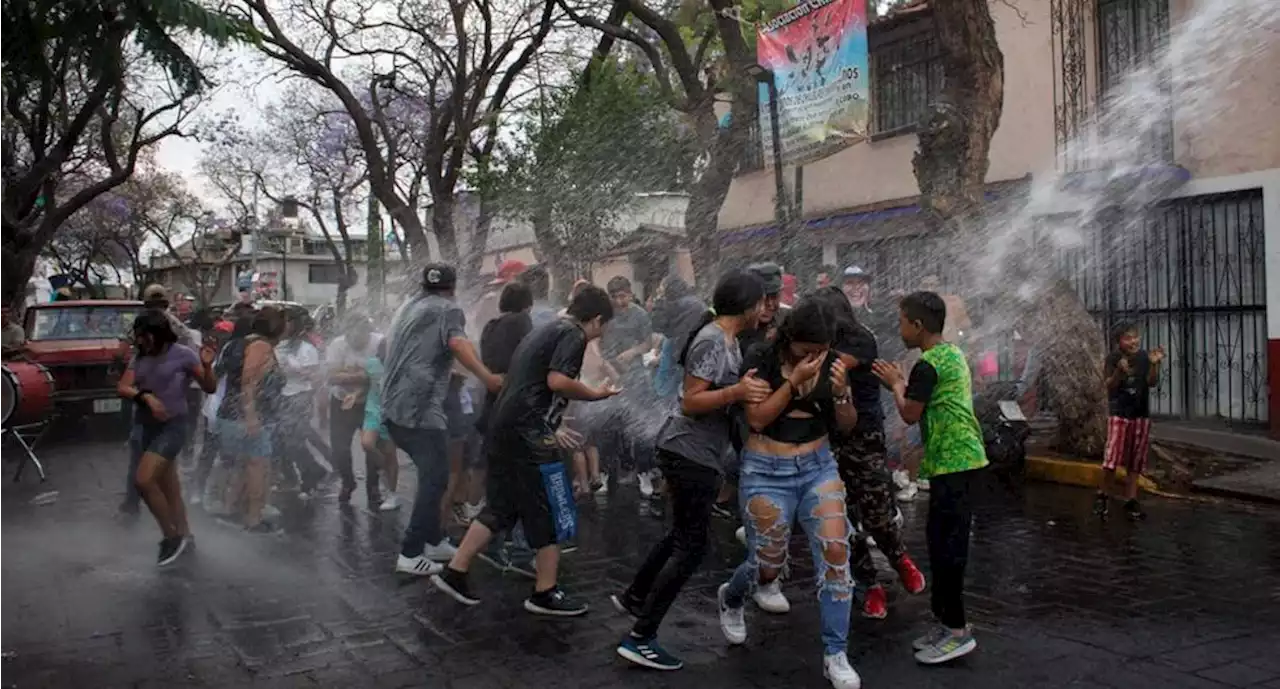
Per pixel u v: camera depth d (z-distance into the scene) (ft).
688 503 15.11
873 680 14.70
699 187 48.32
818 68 44.21
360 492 31.30
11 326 45.01
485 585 20.08
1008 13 44.14
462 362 20.12
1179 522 25.62
